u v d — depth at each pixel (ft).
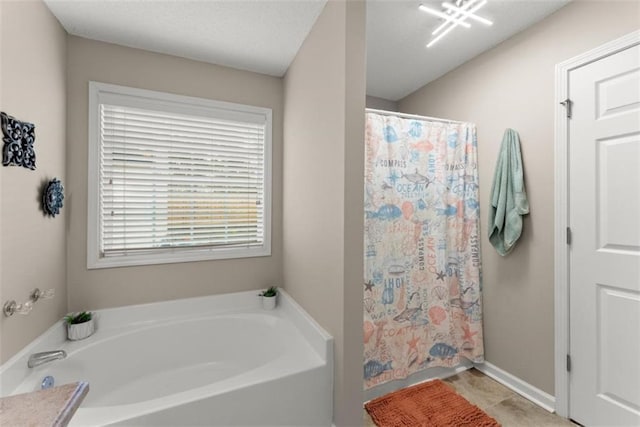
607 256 4.96
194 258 7.12
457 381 6.73
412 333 6.46
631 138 4.68
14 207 4.18
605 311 5.01
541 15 5.79
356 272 4.79
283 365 4.96
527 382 6.17
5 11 4.00
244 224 7.74
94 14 5.40
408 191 6.43
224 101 7.34
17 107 4.28
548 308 5.80
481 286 7.16
